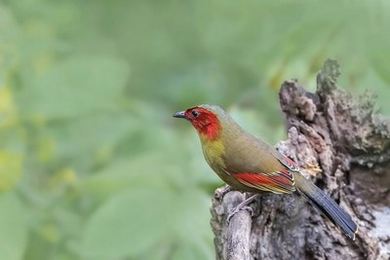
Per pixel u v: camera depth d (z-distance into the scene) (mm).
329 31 10516
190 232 10875
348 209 11086
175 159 11703
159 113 15477
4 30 12930
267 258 10469
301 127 11500
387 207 11125
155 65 17156
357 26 10102
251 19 12695
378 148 11133
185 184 11273
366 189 11188
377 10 10000
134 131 13375
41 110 12648
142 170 11438
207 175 11562
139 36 17062
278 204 10828
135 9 16953
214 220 10875
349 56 10242
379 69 10102
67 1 16094
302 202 10773
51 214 12234
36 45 13234
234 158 11039
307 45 11125
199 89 16156
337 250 10531
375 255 10508
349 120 11266
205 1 14117
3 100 12555
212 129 11328
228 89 16109
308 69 11766
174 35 17109
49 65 13125
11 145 12688
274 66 12117
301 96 11445
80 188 12008
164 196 10969
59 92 12734
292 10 11242
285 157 11125
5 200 11219
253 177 10906
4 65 12742
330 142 11367
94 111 12766
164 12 17156
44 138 12930
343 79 10570
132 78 16922
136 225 10828
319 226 10641
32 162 12852
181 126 16188
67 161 13156
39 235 12125
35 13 14859
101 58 12812
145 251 10789
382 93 10383
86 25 16469
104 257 10719
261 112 13414
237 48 13875
